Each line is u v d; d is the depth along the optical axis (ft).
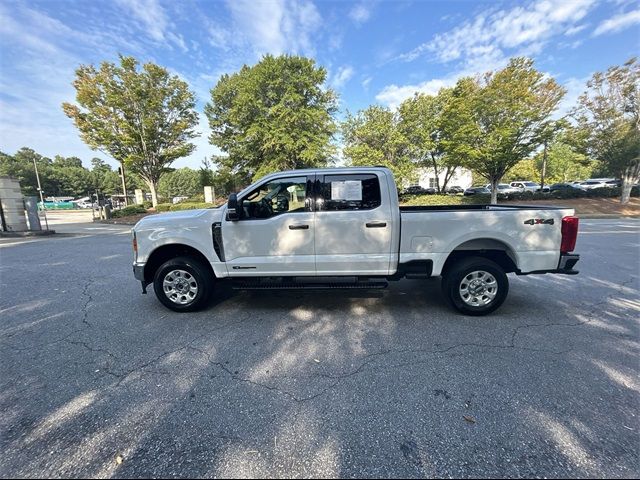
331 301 15.31
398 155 76.48
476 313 13.19
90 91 67.00
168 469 6.07
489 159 59.47
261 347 10.82
